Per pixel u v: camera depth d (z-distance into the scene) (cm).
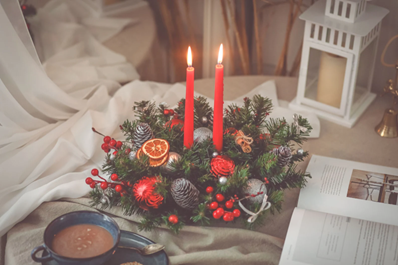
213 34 191
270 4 185
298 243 115
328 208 124
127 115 150
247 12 192
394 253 113
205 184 119
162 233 119
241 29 192
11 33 130
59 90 143
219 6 184
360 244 115
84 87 167
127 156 118
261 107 129
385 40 161
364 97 160
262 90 165
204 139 122
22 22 132
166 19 197
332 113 155
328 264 111
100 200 121
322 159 138
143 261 110
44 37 187
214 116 117
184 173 116
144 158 115
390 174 133
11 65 132
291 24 178
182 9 198
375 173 133
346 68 145
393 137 149
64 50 185
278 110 153
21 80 136
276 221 124
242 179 113
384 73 165
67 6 189
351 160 141
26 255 115
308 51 149
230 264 115
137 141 121
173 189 113
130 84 162
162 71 213
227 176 116
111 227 108
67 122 142
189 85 114
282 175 118
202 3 195
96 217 109
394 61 161
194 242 118
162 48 208
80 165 136
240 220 122
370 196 127
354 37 140
